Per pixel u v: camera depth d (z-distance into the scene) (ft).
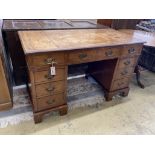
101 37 5.34
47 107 4.91
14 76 6.32
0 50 4.39
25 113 5.27
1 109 4.99
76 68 7.61
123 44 4.84
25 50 3.72
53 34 5.23
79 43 4.51
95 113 5.55
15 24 6.00
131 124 5.19
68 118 5.24
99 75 6.51
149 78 8.15
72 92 6.52
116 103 6.13
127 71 5.81
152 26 9.21
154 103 6.30
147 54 7.06
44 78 4.28
